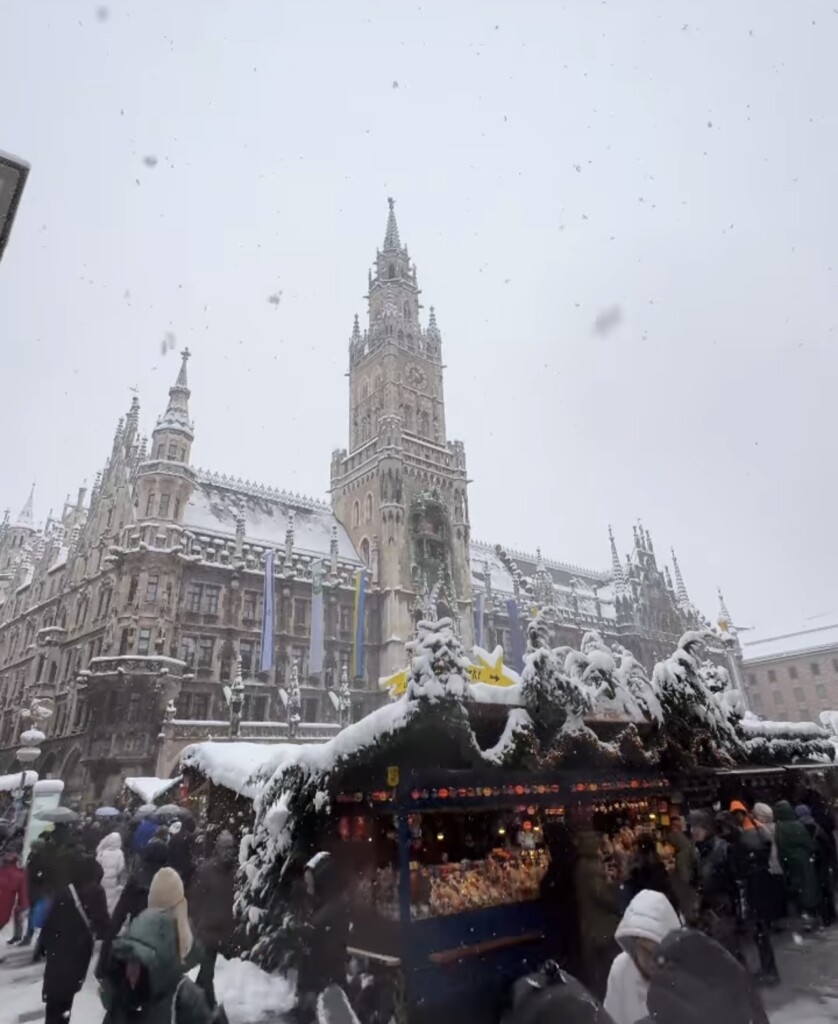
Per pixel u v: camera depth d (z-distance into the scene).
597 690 12.57
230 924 10.02
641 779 13.66
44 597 64.69
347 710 51.03
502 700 11.06
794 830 13.25
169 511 51.50
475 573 78.75
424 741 10.60
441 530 66.12
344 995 8.74
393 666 56.72
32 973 12.45
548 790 11.93
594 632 13.73
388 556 62.44
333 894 9.57
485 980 9.95
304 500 70.06
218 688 48.88
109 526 55.53
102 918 9.10
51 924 8.50
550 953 10.92
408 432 71.06
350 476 72.12
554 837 12.27
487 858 11.63
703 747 13.95
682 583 103.75
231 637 50.88
